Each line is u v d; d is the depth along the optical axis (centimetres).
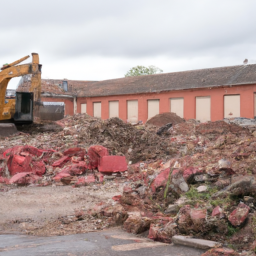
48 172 1340
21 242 650
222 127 1855
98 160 1367
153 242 648
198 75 3048
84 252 564
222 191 759
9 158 1339
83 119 2241
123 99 3384
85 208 924
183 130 1930
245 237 619
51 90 3697
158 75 3459
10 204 968
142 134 1725
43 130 2094
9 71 2031
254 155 1091
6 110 2039
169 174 886
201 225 649
